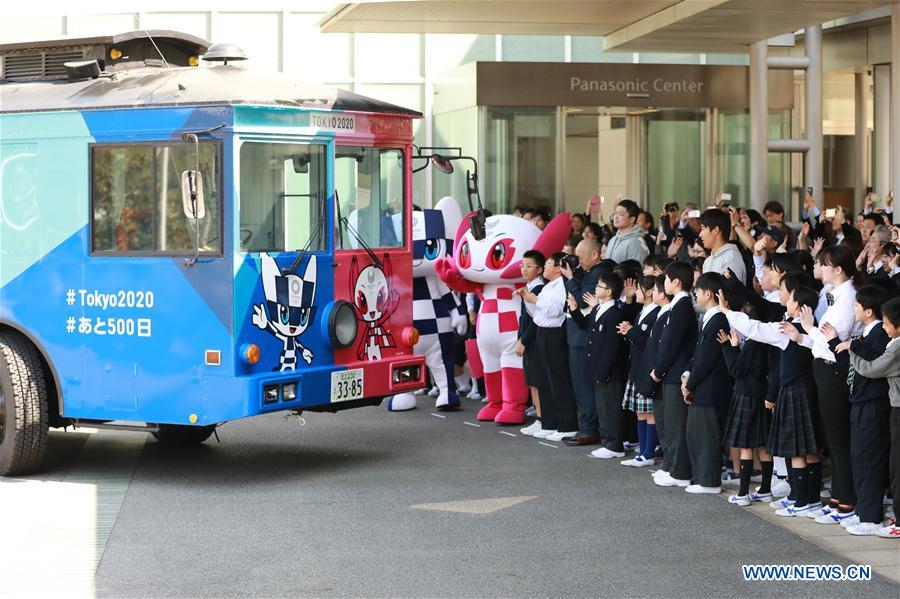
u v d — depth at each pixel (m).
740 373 8.52
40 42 10.16
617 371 10.22
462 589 6.58
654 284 9.73
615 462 10.10
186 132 8.96
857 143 21.45
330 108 9.52
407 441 11.13
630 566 7.01
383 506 8.55
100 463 10.29
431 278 12.88
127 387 9.32
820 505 8.33
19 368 9.63
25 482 9.55
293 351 9.28
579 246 11.08
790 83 18.03
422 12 14.85
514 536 7.70
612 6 14.74
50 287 9.62
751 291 9.18
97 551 7.44
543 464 10.03
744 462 8.57
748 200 17.86
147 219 9.20
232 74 9.55
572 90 17.33
